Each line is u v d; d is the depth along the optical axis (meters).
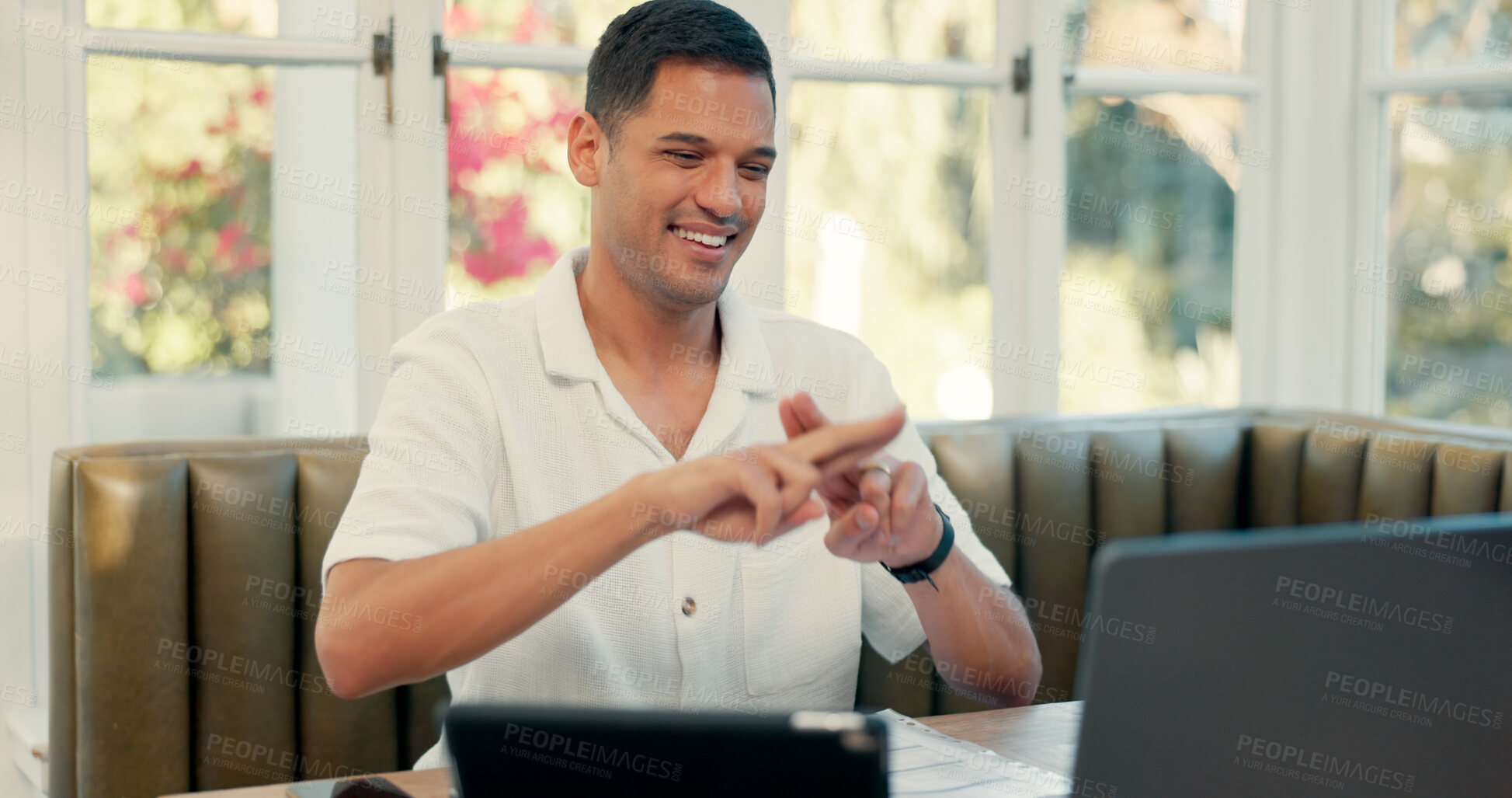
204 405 1.85
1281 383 2.42
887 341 2.19
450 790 0.93
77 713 1.37
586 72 1.96
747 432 1.30
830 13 2.08
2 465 1.71
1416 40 2.29
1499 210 2.16
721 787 0.64
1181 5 2.30
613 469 1.23
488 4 1.91
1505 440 1.74
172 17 1.77
